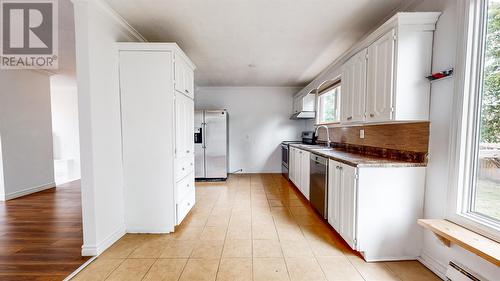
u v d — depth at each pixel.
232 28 2.62
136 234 2.52
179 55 2.65
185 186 2.90
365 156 2.59
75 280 1.76
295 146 4.40
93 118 2.05
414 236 2.01
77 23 1.96
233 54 3.51
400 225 2.00
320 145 4.60
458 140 1.67
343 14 2.30
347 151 3.33
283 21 2.45
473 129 1.63
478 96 1.61
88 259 2.02
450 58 1.72
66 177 5.77
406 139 2.19
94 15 2.04
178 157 2.62
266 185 4.77
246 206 3.45
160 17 2.37
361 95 2.43
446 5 1.75
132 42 2.57
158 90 2.46
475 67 1.60
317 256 2.08
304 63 3.95
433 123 1.88
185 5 2.13
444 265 1.77
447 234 1.52
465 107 1.63
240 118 6.05
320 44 3.10
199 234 2.52
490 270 1.44
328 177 2.68
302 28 2.61
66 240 2.36
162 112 2.48
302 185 3.86
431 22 1.84
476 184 1.64
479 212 1.62
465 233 1.53
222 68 4.27
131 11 2.24
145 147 2.50
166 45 2.43
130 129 2.49
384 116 2.03
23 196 3.96
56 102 6.14
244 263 1.98
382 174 1.97
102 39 2.16
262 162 6.11
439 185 1.84
